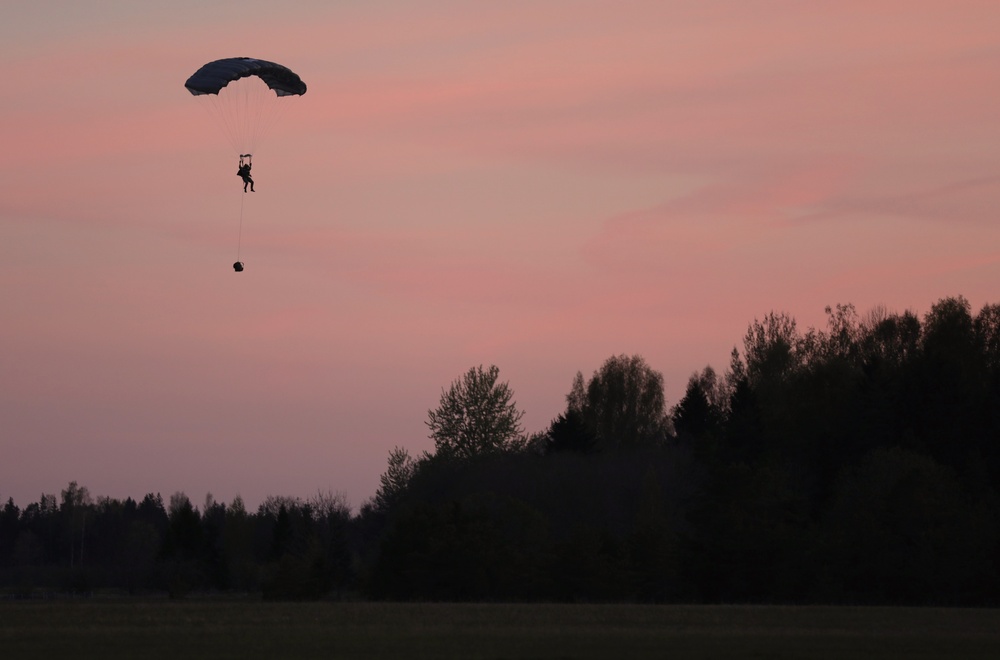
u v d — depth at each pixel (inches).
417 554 5022.1
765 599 4660.4
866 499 4911.4
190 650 2320.4
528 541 5383.9
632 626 2987.2
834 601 4569.4
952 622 3203.7
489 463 7022.6
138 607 3809.1
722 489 4918.8
